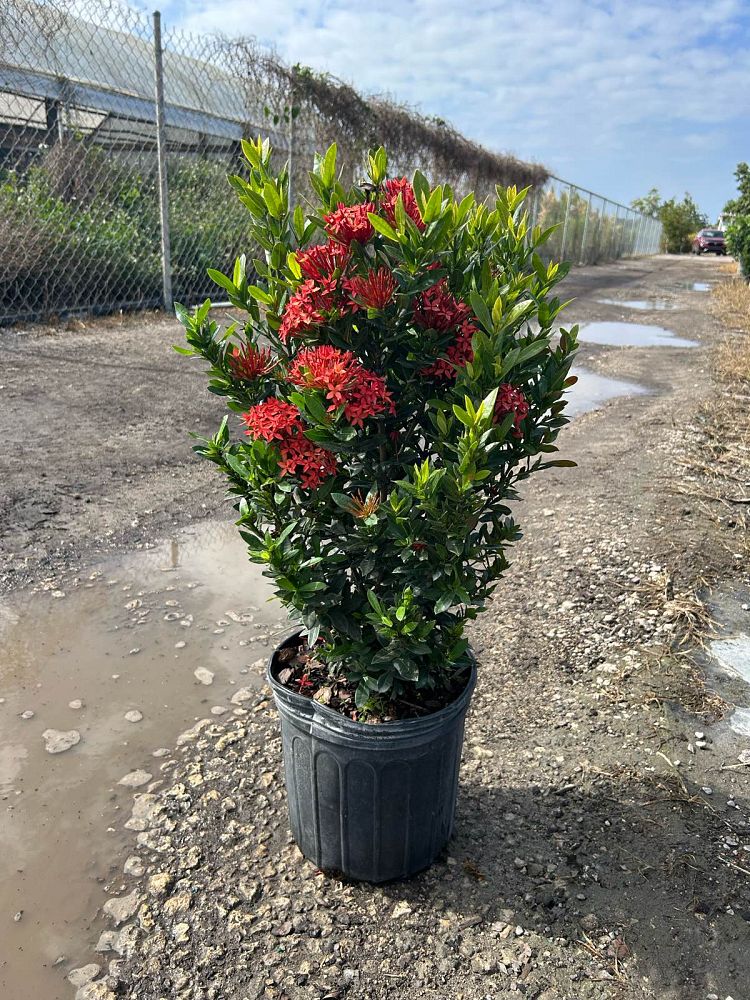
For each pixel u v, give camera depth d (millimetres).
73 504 4387
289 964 1963
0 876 2197
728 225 24188
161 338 7973
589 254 27438
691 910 2148
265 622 3527
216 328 1968
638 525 4516
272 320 2021
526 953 2010
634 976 1962
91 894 2154
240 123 10078
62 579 3711
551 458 5719
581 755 2748
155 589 3715
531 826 2430
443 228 1804
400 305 1821
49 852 2283
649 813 2490
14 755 2650
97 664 3154
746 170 27969
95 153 8633
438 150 14180
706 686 3154
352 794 2053
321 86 10711
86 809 2443
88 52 8312
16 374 6398
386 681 1988
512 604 3719
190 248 9570
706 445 5996
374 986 1917
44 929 2047
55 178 8266
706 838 2396
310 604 1950
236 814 2445
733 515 4664
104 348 7418
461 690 2180
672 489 5055
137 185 9109
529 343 1972
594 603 3721
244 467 1849
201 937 2031
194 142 9766
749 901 2182
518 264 2072
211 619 3520
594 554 4168
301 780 2129
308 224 1996
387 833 2100
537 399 1986
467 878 2234
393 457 2043
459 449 1720
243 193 1956
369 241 1878
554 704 3025
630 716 2959
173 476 4887
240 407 2027
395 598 1974
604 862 2301
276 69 10062
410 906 2137
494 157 16625
